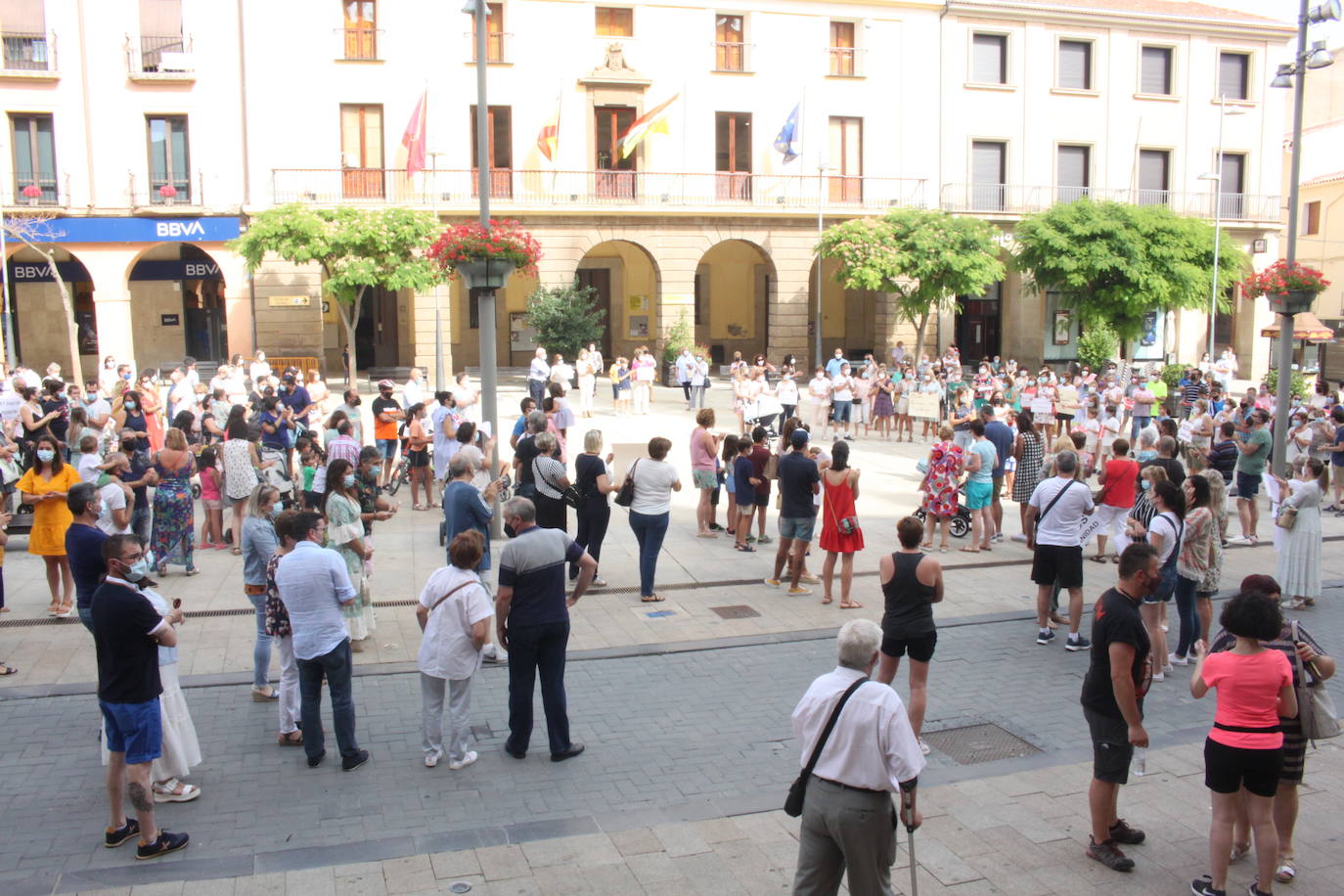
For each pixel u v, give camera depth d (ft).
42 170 99.45
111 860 19.74
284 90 101.81
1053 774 24.27
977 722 27.45
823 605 37.83
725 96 113.29
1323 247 147.74
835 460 36.81
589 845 20.59
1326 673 19.30
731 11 112.68
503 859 19.99
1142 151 127.65
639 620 35.68
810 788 15.92
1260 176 131.75
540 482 36.99
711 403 96.27
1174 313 126.82
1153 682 30.66
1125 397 76.79
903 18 117.70
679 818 21.84
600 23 110.22
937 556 45.34
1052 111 123.34
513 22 107.14
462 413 60.23
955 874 19.60
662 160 112.06
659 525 37.58
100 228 99.19
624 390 87.10
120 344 101.30
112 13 98.63
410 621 35.04
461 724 24.08
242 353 102.78
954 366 94.12
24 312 112.57
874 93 117.60
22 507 45.44
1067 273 105.91
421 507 53.11
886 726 15.43
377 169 104.01
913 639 25.48
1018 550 46.70
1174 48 126.93
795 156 109.91
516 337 127.54
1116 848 20.08
